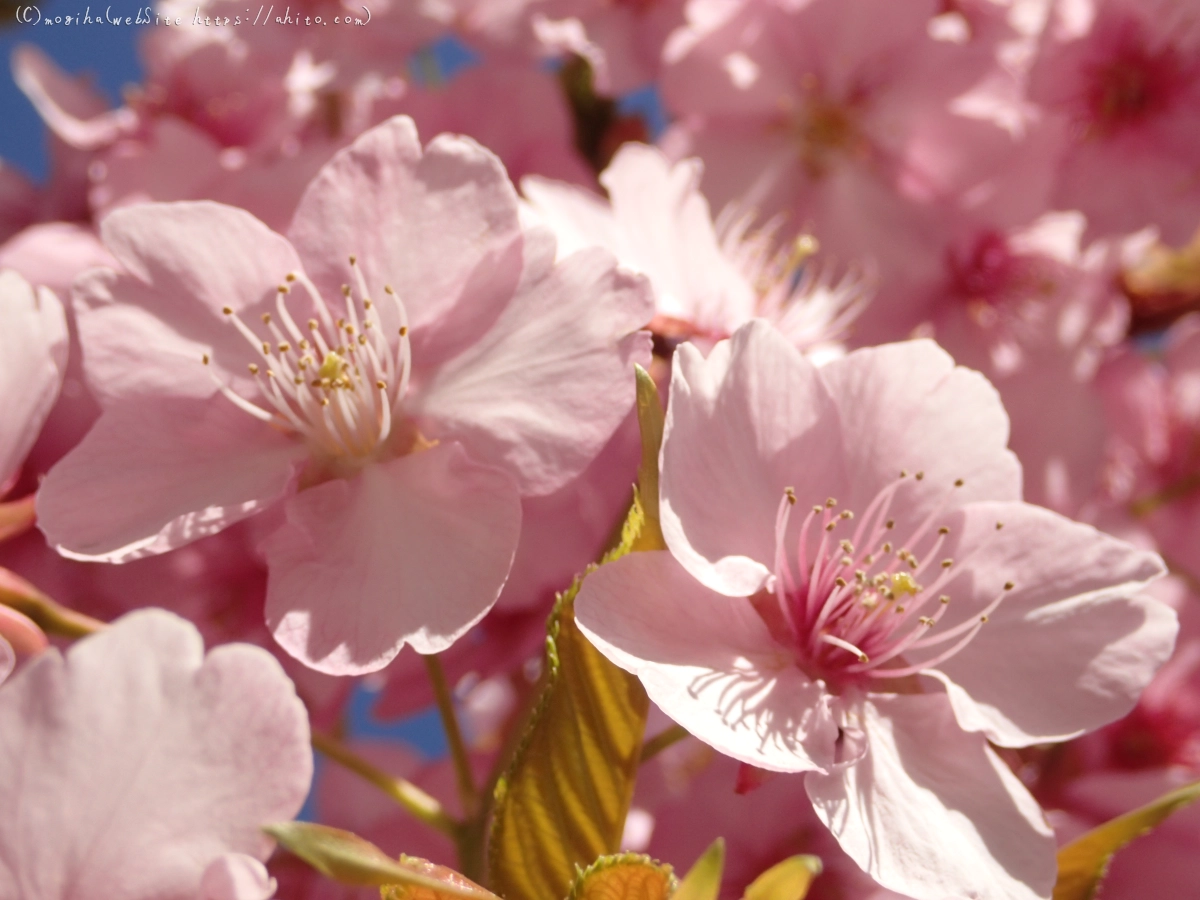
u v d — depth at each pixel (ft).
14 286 0.57
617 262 0.58
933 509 0.59
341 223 0.59
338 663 0.56
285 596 0.57
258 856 0.52
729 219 0.75
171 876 0.51
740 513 0.57
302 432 0.59
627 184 0.63
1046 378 0.74
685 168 0.64
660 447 0.55
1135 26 0.76
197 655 0.52
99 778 0.52
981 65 0.76
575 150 0.76
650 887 0.52
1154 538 0.76
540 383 0.58
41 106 0.76
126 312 0.58
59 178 0.77
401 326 0.58
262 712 0.52
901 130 0.76
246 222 0.59
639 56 0.76
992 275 0.77
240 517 0.58
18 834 0.51
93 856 0.51
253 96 0.75
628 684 0.55
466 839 0.59
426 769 0.67
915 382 0.59
